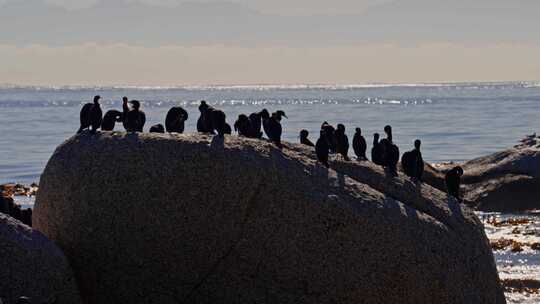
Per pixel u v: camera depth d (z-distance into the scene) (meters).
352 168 62.72
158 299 57.69
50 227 58.72
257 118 66.56
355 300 56.19
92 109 59.69
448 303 57.91
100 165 57.47
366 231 56.47
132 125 61.22
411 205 61.94
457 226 61.94
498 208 126.94
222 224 56.44
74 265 57.78
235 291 56.94
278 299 56.53
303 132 73.50
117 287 57.81
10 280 52.91
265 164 56.97
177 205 56.53
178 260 56.94
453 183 67.25
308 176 58.09
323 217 56.25
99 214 57.19
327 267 56.06
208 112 62.34
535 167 129.75
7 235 53.44
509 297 79.12
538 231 112.25
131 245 57.06
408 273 56.69
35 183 155.38
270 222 56.28
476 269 60.22
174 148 57.16
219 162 56.53
